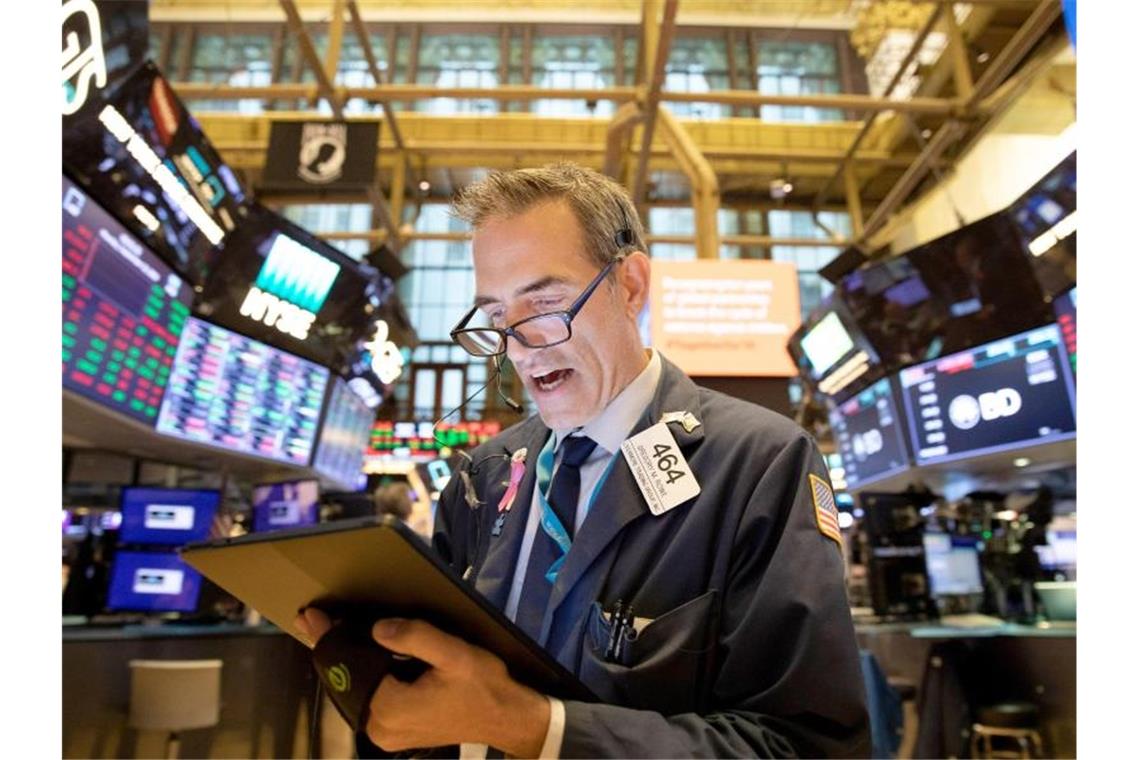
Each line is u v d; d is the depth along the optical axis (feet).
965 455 14.79
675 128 19.52
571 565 2.86
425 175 33.45
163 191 11.08
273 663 12.39
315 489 14.51
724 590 2.65
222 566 2.28
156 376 12.18
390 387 21.08
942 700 11.18
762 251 40.63
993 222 13.23
